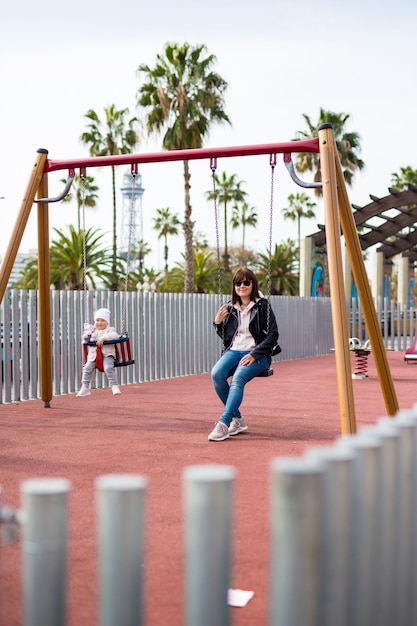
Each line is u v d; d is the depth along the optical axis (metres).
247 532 4.61
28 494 2.14
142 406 10.70
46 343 10.48
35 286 48.78
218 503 2.08
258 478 6.05
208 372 17.14
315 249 28.45
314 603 2.07
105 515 2.13
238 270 8.02
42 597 2.13
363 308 8.33
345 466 2.18
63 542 2.16
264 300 8.05
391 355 23.61
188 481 2.09
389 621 2.55
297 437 8.04
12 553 4.17
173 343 15.80
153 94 38.25
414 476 2.79
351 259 8.34
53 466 6.48
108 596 2.12
